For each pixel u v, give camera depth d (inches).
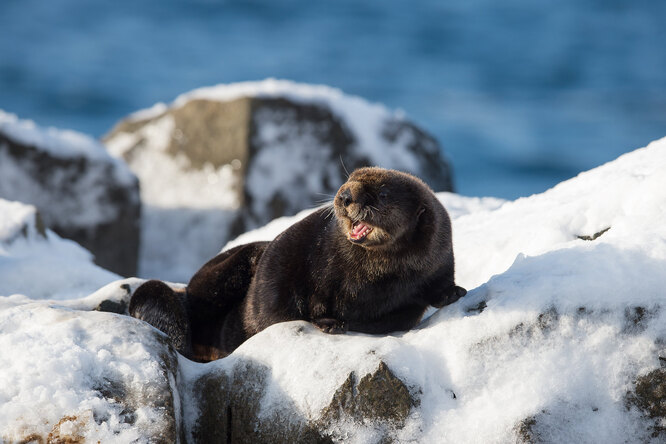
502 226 1060.5
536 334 729.0
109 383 713.0
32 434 673.0
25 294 1144.8
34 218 1405.0
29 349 725.9
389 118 2217.0
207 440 772.0
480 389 717.3
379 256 813.9
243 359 782.5
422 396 715.4
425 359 739.4
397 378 714.8
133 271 1935.3
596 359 711.7
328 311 842.8
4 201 1444.4
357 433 709.3
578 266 764.6
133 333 763.4
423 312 866.8
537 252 846.5
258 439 748.6
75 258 1422.2
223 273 982.4
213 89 2210.9
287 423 734.5
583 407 695.7
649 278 732.0
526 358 719.7
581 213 938.1
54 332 751.7
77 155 1884.8
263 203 2030.0
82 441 672.4
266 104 2080.5
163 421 692.7
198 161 2106.3
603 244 783.7
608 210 914.7
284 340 786.2
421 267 823.7
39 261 1199.6
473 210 1333.7
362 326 858.1
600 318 724.7
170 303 927.0
